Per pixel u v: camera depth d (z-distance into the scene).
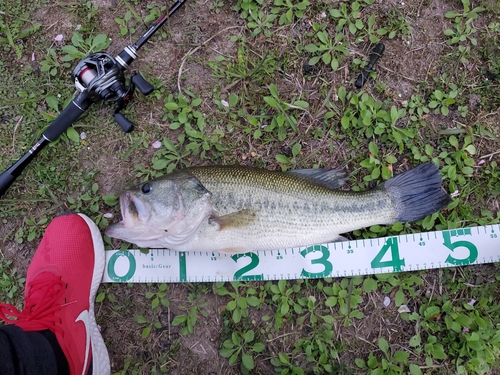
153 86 0.64
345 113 0.64
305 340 0.62
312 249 0.62
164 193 0.56
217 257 0.62
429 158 0.64
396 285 0.62
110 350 0.63
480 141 0.64
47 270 0.59
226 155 0.65
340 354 0.63
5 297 0.63
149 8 0.66
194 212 0.56
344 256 0.62
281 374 0.61
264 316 0.63
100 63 0.58
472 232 0.61
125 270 0.62
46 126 0.65
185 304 0.63
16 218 0.64
